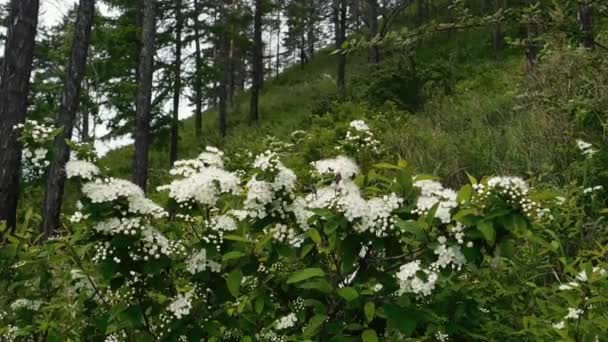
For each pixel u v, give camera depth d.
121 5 18.83
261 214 2.59
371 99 12.61
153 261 2.57
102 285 3.03
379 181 3.32
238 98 31.50
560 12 3.43
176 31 19.75
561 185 5.19
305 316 2.70
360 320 2.66
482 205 2.26
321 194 2.74
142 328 2.75
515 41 3.79
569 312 2.45
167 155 23.41
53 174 8.27
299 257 2.66
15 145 7.57
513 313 3.07
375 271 2.55
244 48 24.75
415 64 13.20
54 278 3.32
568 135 5.43
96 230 2.62
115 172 21.97
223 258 2.48
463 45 24.72
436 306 2.75
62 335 2.96
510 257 2.26
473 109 9.22
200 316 2.71
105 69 18.17
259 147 7.84
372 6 23.28
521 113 7.29
